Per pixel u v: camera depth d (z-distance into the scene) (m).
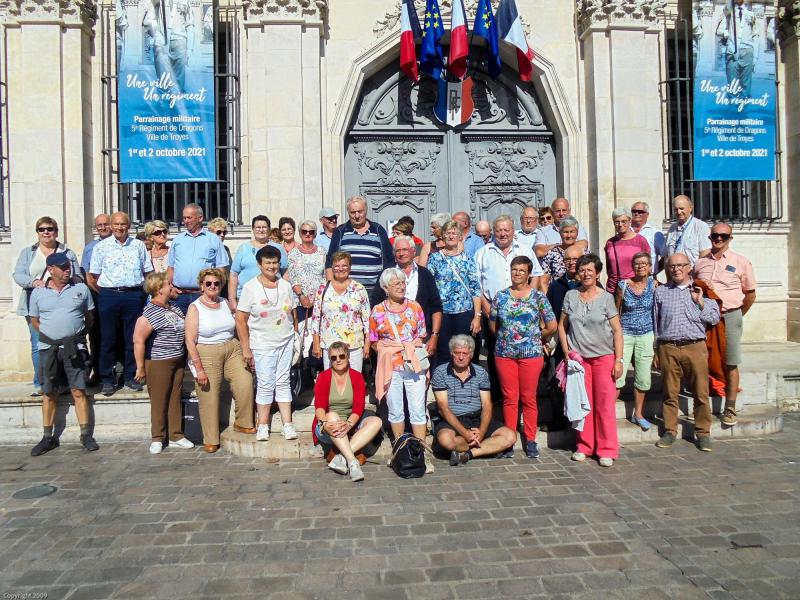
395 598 2.98
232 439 5.41
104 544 3.59
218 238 6.30
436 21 7.82
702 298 5.45
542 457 5.23
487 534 3.69
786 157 8.85
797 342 8.66
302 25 7.62
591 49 8.09
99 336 6.35
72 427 5.89
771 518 3.90
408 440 4.74
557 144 8.66
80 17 7.42
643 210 6.30
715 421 5.85
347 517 3.96
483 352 7.52
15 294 7.27
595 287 5.12
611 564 3.30
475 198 8.66
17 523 3.90
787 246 8.84
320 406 4.94
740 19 8.10
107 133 7.86
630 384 6.28
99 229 6.31
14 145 7.43
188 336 5.31
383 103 8.50
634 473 4.79
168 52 7.41
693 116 8.26
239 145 7.88
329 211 6.73
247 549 3.52
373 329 5.21
